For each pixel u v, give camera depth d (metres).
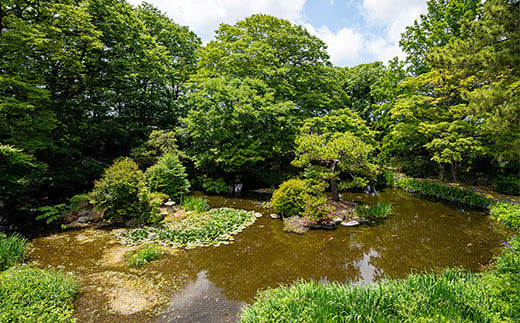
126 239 7.15
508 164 14.06
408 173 18.31
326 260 6.16
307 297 3.87
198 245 6.92
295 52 15.98
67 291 4.32
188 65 20.80
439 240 7.44
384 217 9.59
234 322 3.87
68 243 6.83
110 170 8.47
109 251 6.39
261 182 16.22
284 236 7.73
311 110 16.69
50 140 9.64
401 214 10.04
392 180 16.61
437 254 6.48
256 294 4.68
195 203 10.57
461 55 5.08
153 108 17.48
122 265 5.70
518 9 4.17
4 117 8.12
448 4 15.03
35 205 9.84
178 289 4.80
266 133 13.94
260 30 16.53
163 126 18.55
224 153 13.64
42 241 6.93
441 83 10.95
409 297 3.78
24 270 4.68
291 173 16.73
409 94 14.54
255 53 14.41
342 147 9.05
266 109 12.54
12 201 9.28
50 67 11.24
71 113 13.07
